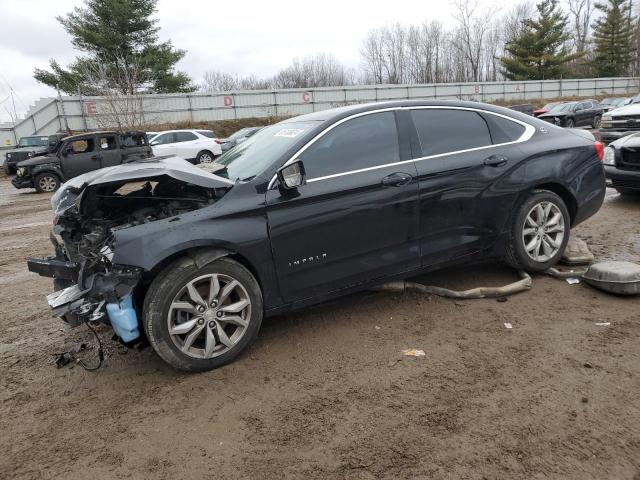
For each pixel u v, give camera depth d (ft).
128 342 10.75
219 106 125.70
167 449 8.69
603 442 8.13
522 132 14.90
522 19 202.80
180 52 135.54
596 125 94.07
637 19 211.41
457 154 13.66
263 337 12.59
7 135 102.83
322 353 11.62
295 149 11.98
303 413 9.41
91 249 11.71
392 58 223.51
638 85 176.55
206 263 10.75
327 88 135.64
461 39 211.61
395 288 14.14
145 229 10.50
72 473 8.26
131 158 57.36
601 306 13.05
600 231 20.76
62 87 122.83
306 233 11.73
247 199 11.25
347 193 12.07
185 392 10.39
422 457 8.07
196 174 11.21
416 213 13.00
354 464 8.02
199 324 10.91
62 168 54.49
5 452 8.90
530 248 14.73
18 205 45.80
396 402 9.55
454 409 9.22
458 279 15.61
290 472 7.95
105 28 123.13
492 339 11.73
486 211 13.97
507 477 7.54
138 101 99.09
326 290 12.31
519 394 9.53
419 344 11.74
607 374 9.99
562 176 14.97
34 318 15.39
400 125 13.21
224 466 8.18
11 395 10.81
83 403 10.31
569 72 184.55
